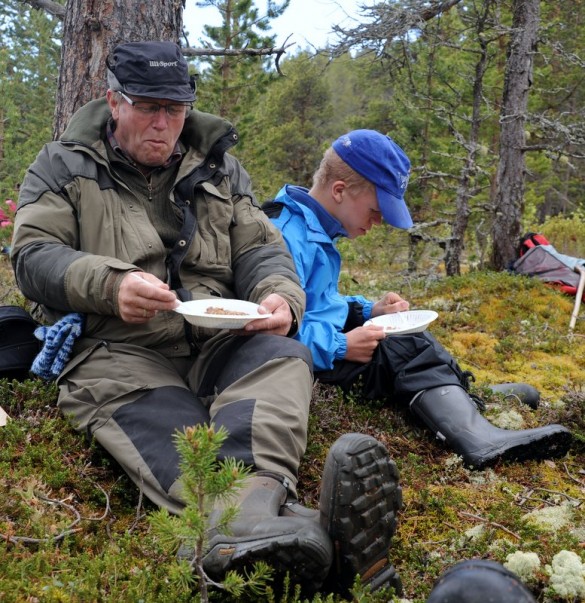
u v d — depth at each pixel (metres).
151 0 3.57
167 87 2.44
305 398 2.15
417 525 2.30
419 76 10.42
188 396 2.30
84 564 1.77
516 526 2.28
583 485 2.73
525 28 7.38
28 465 2.23
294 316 2.50
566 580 1.85
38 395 2.63
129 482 2.29
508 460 2.75
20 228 2.43
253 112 9.45
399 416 3.13
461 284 6.71
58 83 3.70
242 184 2.90
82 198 2.48
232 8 8.66
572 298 6.46
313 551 1.55
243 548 1.58
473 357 4.73
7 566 1.68
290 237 3.04
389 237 9.80
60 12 3.89
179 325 2.48
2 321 2.70
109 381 2.29
